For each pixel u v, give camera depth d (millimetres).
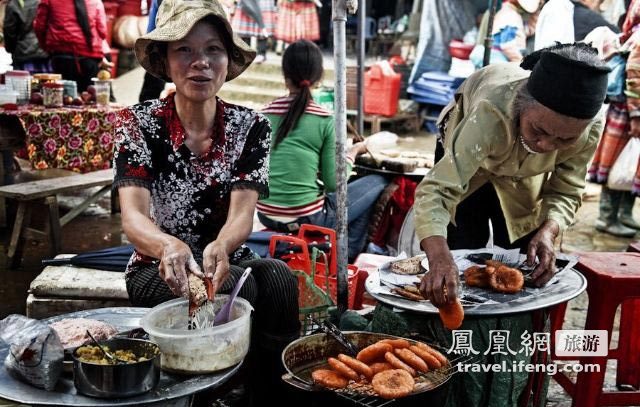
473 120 2334
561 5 5641
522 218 2814
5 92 5180
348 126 4234
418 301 2279
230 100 9883
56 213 4617
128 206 2170
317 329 2514
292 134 3676
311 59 3670
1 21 7719
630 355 2994
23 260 4633
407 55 10508
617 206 5551
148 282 2301
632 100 4973
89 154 5613
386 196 4230
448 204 2303
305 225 3334
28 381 1745
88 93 5879
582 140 2547
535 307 2207
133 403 1672
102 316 2195
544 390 2564
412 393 1925
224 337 1859
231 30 2211
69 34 6691
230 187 2350
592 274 2670
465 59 8797
